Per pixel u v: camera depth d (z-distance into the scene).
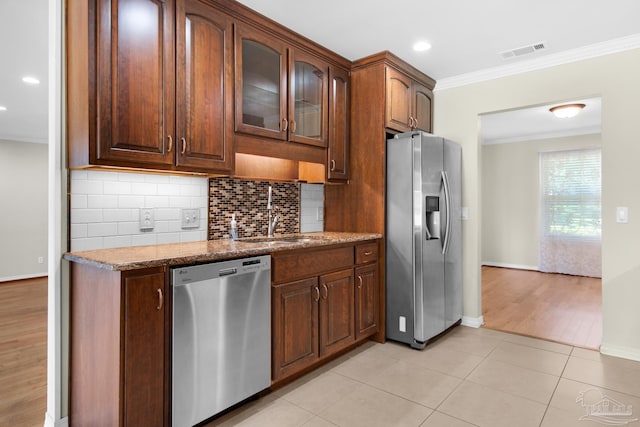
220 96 2.15
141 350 1.56
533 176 6.44
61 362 1.85
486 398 2.14
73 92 1.77
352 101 3.16
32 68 3.24
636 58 2.68
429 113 3.58
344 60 3.05
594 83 2.84
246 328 1.96
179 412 1.68
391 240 3.00
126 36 1.75
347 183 3.16
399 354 2.80
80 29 1.70
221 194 2.55
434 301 3.00
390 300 3.01
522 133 6.21
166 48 1.90
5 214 6.03
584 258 5.95
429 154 2.94
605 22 2.47
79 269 1.79
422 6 2.28
